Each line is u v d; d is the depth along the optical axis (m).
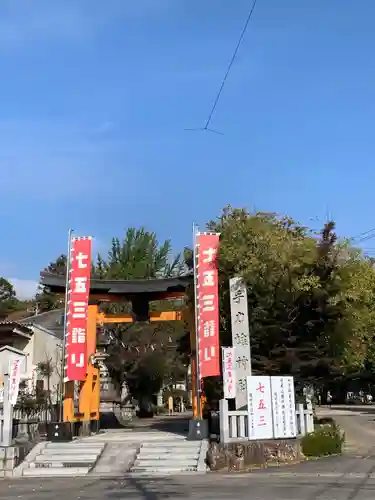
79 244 23.05
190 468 17.25
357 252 22.53
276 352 21.47
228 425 18.06
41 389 29.25
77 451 18.92
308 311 21.95
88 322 25.39
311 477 14.65
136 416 45.28
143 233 44.53
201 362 20.73
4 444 17.78
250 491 12.34
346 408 56.22
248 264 21.38
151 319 25.64
